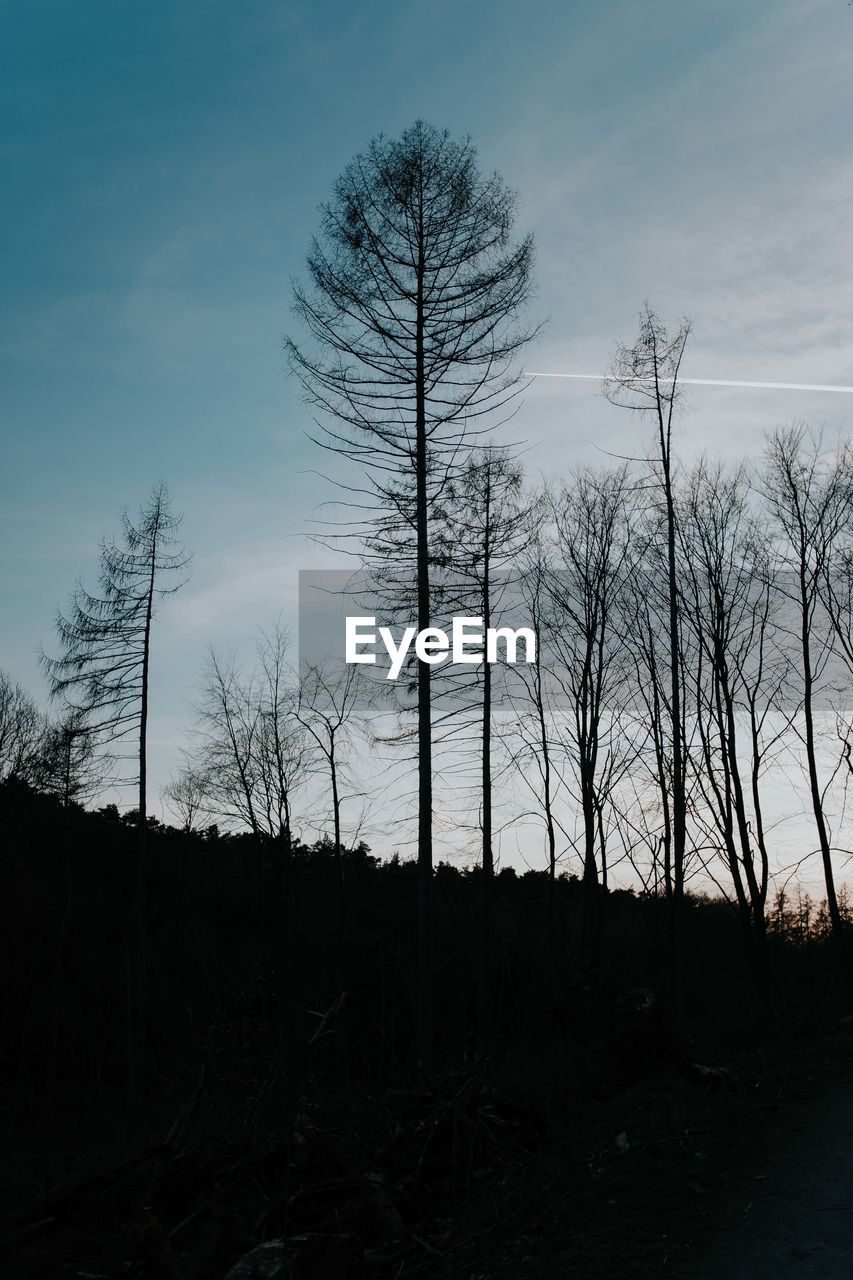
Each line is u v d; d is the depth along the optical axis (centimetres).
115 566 2989
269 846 3662
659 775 3036
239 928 3150
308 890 3834
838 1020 2486
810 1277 646
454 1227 762
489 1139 999
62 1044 2233
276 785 3762
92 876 3775
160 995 2225
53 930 2741
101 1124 1819
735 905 3061
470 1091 1041
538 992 1784
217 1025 1233
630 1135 1055
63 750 3000
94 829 3953
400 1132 984
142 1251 784
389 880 3766
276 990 1361
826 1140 1064
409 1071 1509
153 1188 911
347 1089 1314
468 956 1964
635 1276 661
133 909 3203
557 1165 912
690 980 3656
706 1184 897
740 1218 789
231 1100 1185
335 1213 757
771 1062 1714
